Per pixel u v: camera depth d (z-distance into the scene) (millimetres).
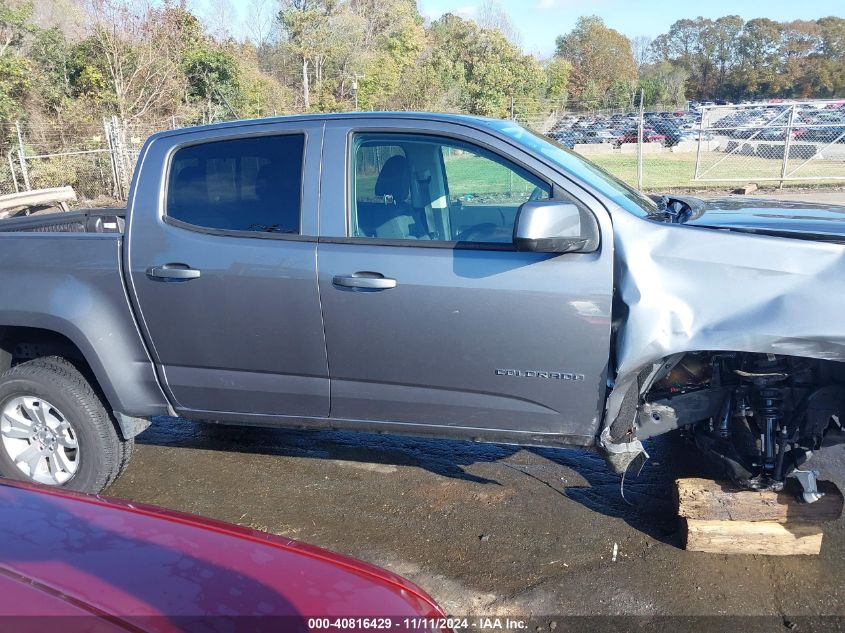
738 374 3143
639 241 3066
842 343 2812
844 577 3191
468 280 3199
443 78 38469
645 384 3195
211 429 5043
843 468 4168
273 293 3445
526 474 4227
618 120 29078
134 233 3666
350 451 4609
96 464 3873
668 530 3590
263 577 1897
